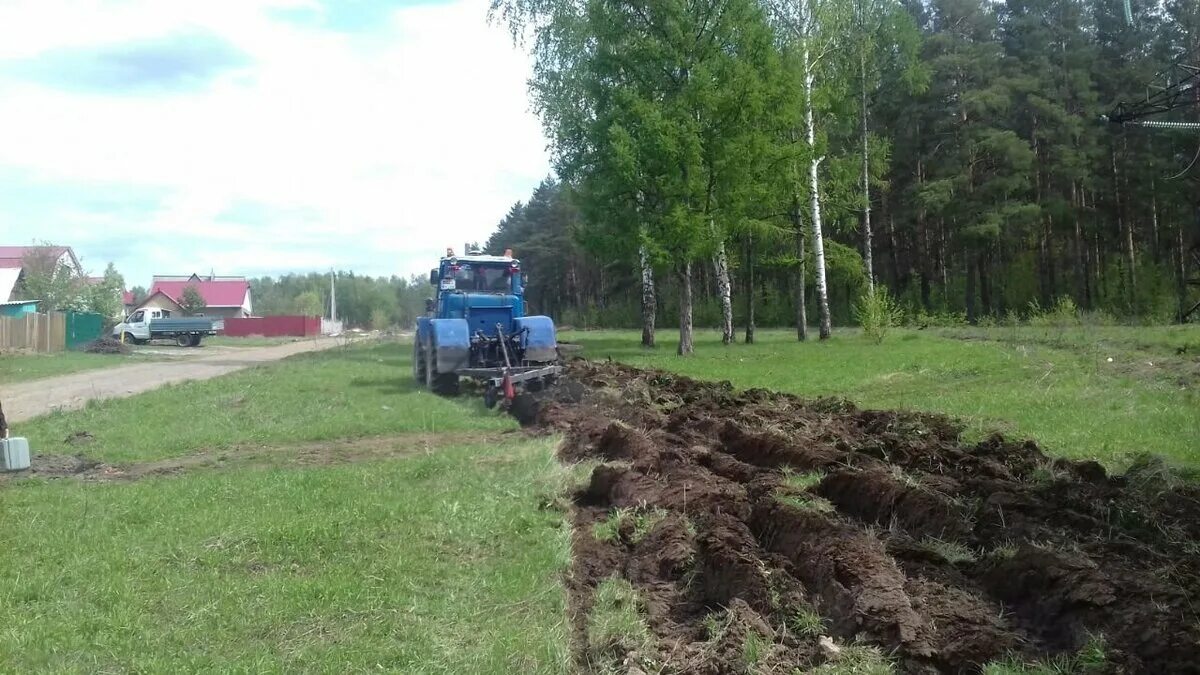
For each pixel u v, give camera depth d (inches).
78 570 245.9
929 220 1898.4
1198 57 1307.8
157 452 460.8
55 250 2325.3
